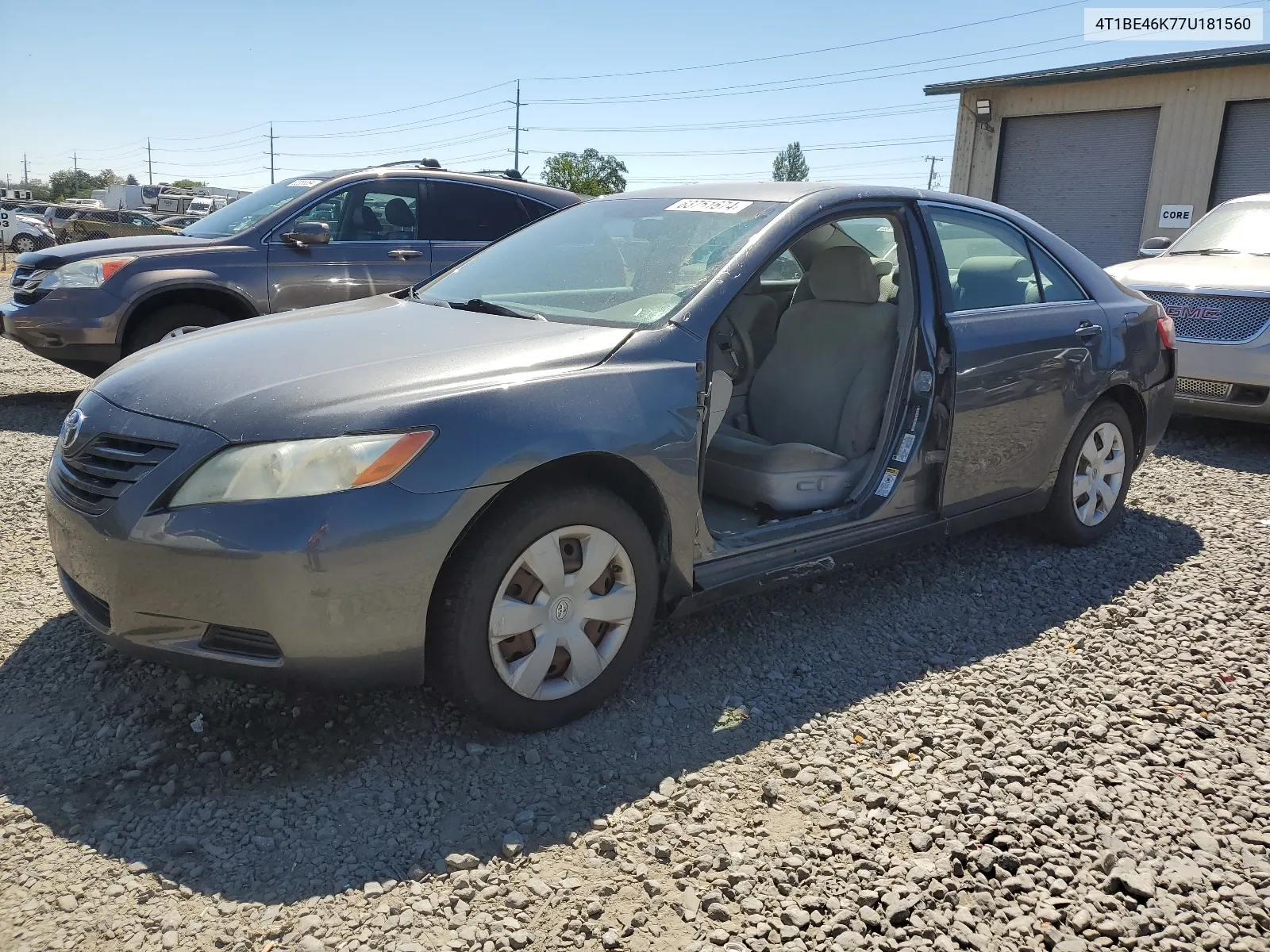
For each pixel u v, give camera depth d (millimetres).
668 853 2377
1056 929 2172
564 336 3105
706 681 3273
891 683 3295
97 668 3182
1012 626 3785
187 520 2502
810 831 2482
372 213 7418
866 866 2338
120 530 2576
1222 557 4570
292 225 7137
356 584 2490
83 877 2246
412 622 2578
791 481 3646
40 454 5930
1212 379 6672
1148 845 2428
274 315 3746
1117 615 3865
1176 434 7348
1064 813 2566
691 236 3607
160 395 2783
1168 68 15969
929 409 3768
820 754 2838
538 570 2768
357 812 2518
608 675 2994
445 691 2754
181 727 2881
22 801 2512
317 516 2457
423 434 2576
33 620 3545
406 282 7457
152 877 2254
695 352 3139
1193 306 6797
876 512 3707
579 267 3715
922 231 3854
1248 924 2182
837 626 3754
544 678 2857
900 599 4031
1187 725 3033
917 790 2658
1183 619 3836
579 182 67438
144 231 25203
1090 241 18109
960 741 2912
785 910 2193
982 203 4277
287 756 2754
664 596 3172
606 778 2686
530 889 2248
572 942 2098
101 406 2875
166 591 2547
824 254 4141
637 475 2990
